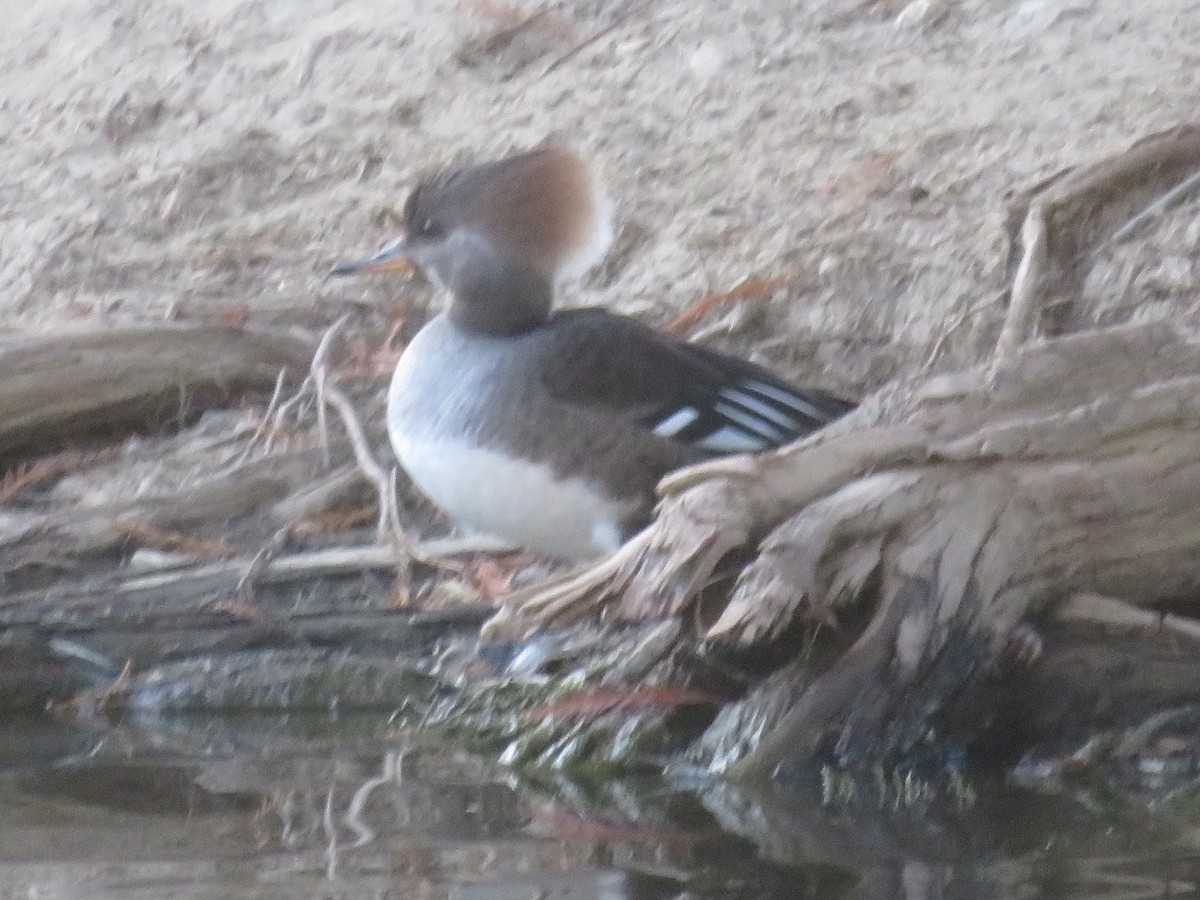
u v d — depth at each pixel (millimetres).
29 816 8180
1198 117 13484
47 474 12406
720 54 15094
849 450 8664
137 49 16734
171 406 12695
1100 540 8914
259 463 11938
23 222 14953
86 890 7117
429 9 16234
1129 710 9008
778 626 8414
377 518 11734
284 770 8969
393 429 10164
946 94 14320
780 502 8539
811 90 14609
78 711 10203
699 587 8500
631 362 9828
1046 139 13617
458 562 11062
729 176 13961
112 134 15828
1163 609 9336
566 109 14883
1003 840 7785
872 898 7023
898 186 13531
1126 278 12398
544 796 8492
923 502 8633
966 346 12188
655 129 14516
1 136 16109
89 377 12398
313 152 15039
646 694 9227
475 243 10047
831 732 8789
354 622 10523
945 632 8680
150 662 10438
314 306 13477
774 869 7379
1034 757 8930
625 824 8016
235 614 10617
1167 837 7801
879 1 15406
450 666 10273
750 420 9898
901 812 8211
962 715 8898
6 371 12250
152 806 8344
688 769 8922
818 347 12594
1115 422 8883
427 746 9453
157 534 11469
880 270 12891
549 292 10172
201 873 7332
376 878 7254
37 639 10430
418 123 15141
